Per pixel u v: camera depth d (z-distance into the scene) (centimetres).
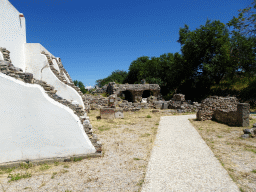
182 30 3253
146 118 1429
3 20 919
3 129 536
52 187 420
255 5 2012
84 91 4344
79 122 604
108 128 1045
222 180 443
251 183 430
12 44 1015
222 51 2533
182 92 3200
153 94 3269
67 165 544
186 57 2888
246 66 2528
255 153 627
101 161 571
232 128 1013
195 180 446
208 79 2909
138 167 527
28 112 557
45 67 1255
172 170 503
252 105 2033
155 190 404
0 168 517
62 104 589
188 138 831
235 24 2138
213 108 1311
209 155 612
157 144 747
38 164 551
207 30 2703
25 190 407
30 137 559
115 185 427
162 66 4012
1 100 534
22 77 557
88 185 428
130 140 807
